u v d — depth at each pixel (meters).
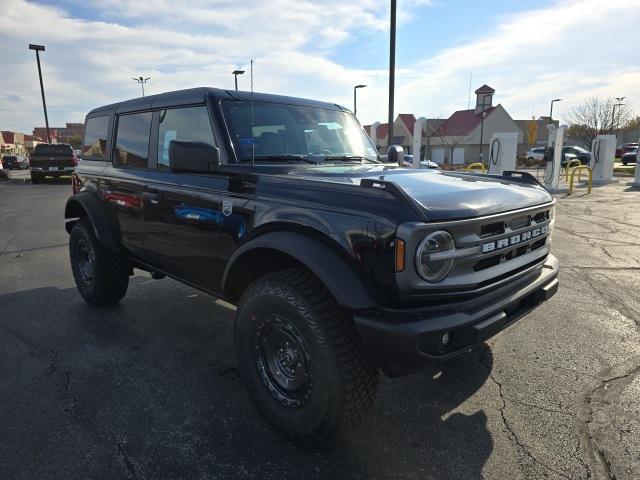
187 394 3.28
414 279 2.24
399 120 59.62
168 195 3.62
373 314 2.35
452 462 2.59
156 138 3.89
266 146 3.46
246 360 2.90
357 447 2.73
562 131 16.86
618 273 6.10
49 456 2.61
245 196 3.01
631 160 38.28
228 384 3.42
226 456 2.63
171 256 3.73
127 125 4.31
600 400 3.17
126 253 4.46
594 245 7.75
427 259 2.26
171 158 2.95
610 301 5.04
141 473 2.49
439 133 56.22
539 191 3.20
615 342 4.05
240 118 3.43
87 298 4.92
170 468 2.53
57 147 23.02
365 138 4.40
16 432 2.83
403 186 2.65
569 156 36.50
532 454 2.64
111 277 4.68
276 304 2.61
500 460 2.60
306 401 2.61
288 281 2.60
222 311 4.87
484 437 2.81
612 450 2.67
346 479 2.46
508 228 2.68
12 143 96.00
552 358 3.78
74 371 3.59
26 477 2.45
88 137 5.10
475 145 58.75
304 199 2.69
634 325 4.40
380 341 2.29
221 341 4.14
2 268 6.64
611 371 3.56
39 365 3.68
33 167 22.69
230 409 3.10
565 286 5.56
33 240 8.70
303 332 2.51
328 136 3.95
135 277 6.14
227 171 3.16
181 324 4.52
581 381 3.42
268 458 2.62
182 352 3.93
